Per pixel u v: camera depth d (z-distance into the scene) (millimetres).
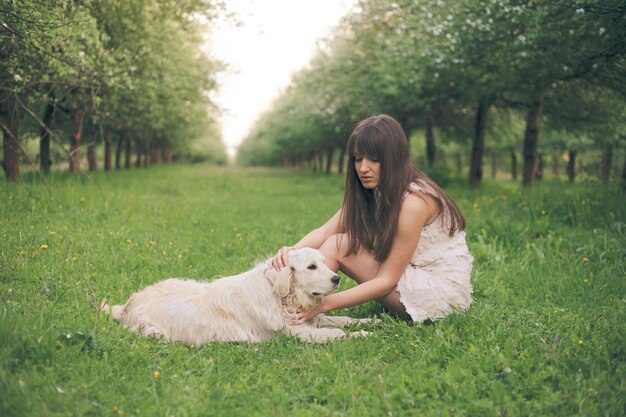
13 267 4629
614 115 12742
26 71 7582
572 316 3822
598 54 8203
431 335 3502
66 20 7406
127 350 3268
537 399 2713
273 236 7711
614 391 2682
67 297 4113
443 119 18641
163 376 2967
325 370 3113
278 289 3693
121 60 10336
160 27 11219
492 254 5824
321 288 3664
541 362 3029
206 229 8203
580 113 13508
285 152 46656
